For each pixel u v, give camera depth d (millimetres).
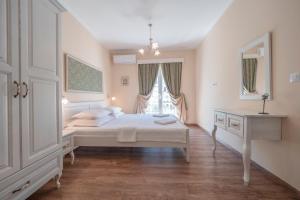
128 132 2738
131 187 1858
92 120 2984
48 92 1647
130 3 2973
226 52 3322
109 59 5711
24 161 1348
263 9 2207
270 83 2066
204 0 2955
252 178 2039
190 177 2078
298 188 1687
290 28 1771
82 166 2432
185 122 5770
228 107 3258
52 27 1701
